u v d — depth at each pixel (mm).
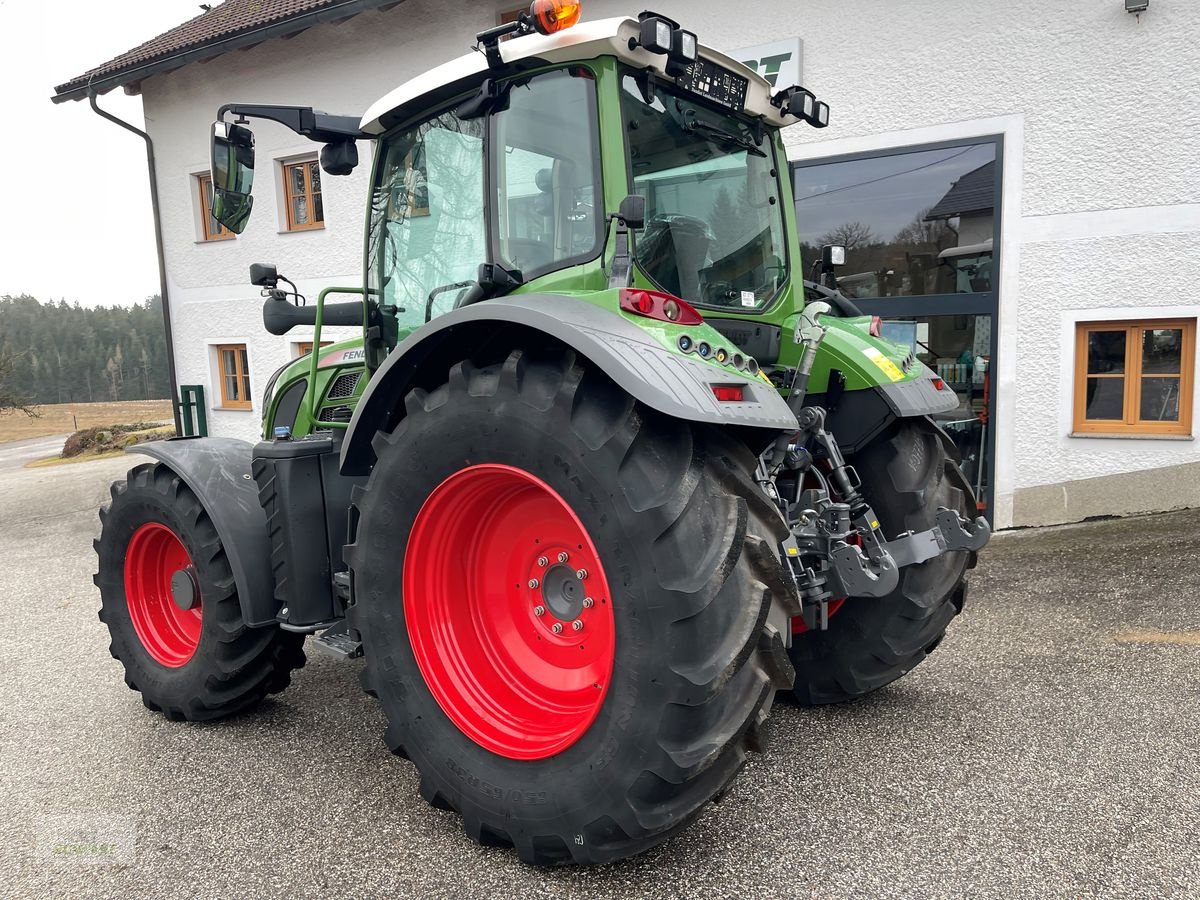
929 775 2590
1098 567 4820
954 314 6238
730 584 1944
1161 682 3221
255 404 10523
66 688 3752
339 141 3129
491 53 2426
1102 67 5598
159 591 3578
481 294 2537
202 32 10039
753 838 2273
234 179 2920
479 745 2279
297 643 3346
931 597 2996
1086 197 5738
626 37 2291
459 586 2504
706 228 2756
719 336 2229
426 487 2354
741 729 1944
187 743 3098
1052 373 5957
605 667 2221
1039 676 3361
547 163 2457
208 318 10789
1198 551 4852
